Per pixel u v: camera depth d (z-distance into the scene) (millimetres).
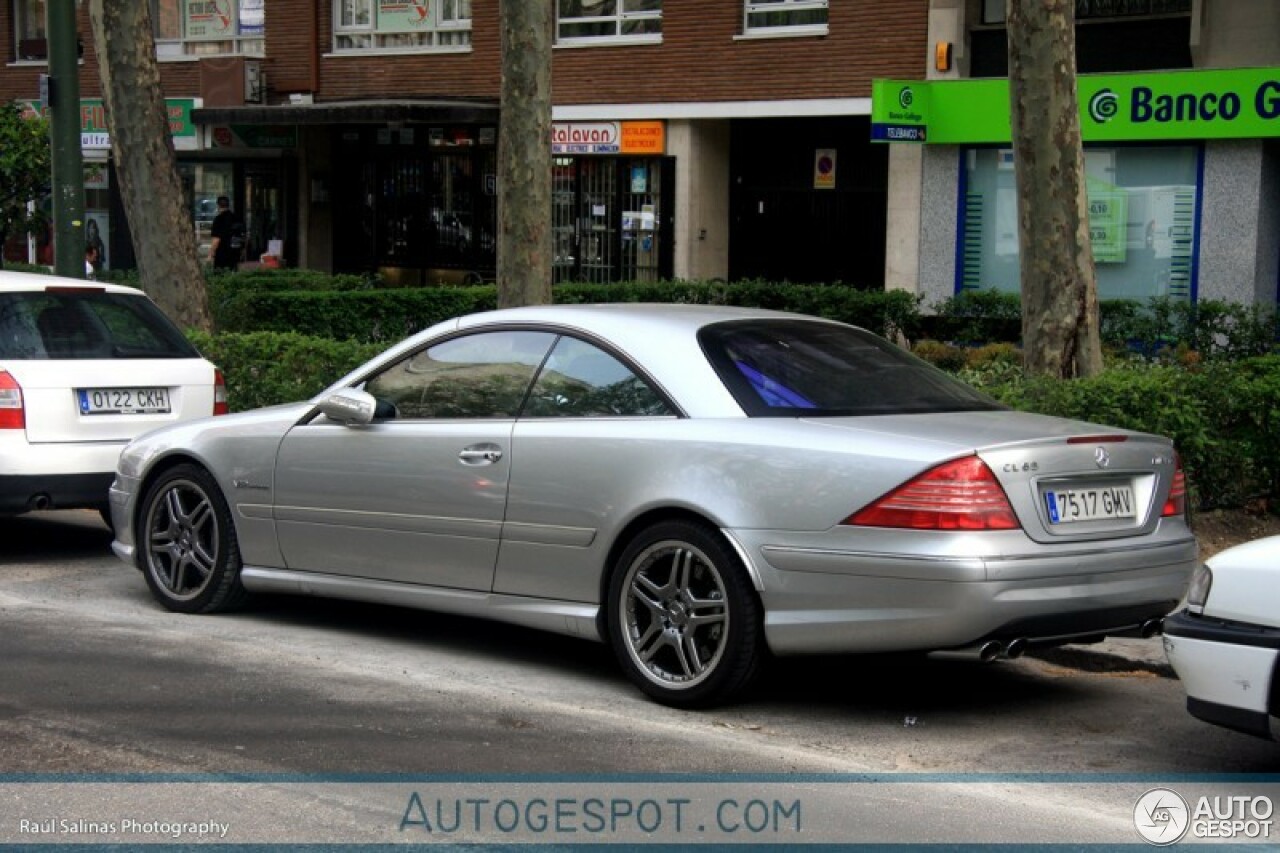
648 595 6574
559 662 7414
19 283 9555
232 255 27812
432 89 26297
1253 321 17344
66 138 13562
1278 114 18094
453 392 7316
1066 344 10945
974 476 5898
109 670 7090
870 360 7086
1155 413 9766
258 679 6973
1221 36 18641
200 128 27562
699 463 6367
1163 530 6504
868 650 6027
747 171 24328
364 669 7195
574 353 7004
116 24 14297
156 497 8297
